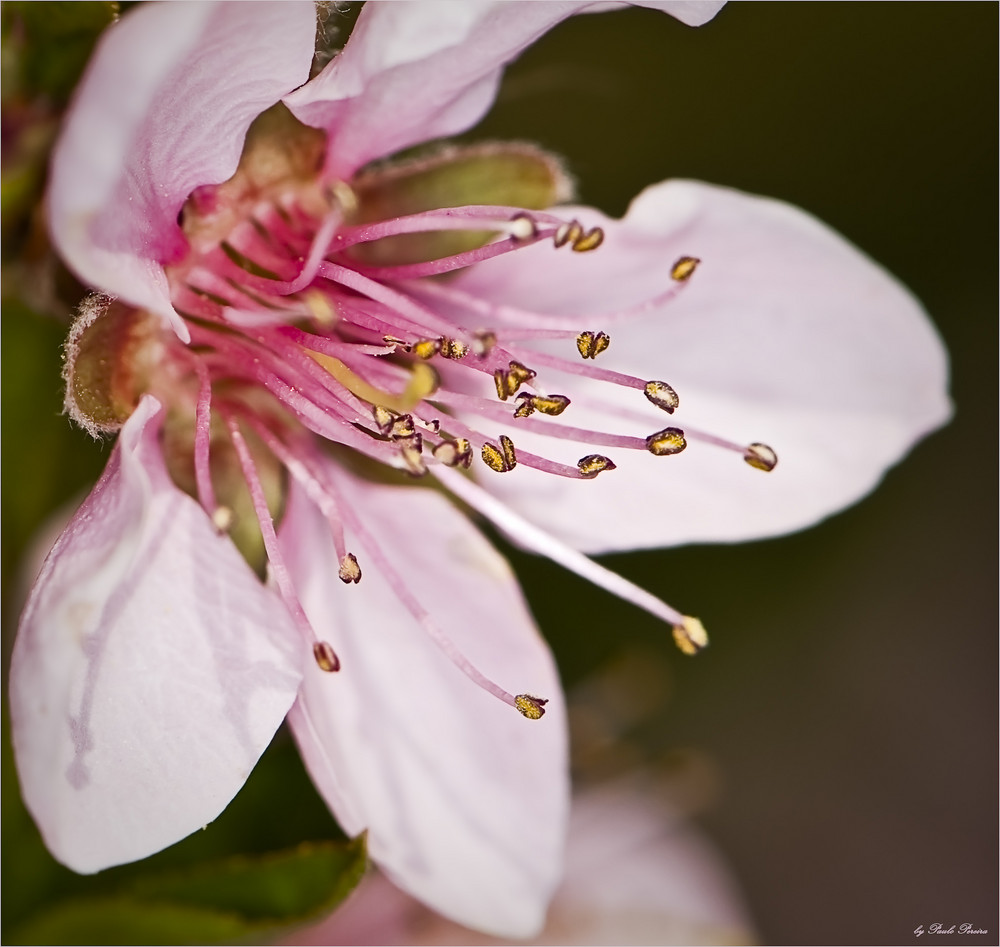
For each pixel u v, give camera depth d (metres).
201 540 0.12
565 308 0.13
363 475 0.13
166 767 0.12
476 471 0.13
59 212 0.11
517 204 0.13
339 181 0.13
